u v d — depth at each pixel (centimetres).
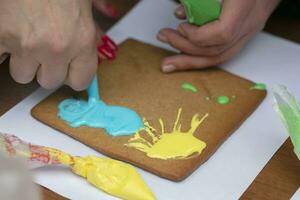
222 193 54
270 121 61
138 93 63
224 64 68
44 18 54
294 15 75
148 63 67
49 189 54
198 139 57
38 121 60
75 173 55
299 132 54
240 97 63
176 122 59
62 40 54
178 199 53
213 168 56
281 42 71
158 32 69
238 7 62
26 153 53
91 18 56
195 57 66
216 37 63
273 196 54
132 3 78
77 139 58
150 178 54
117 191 53
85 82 58
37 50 54
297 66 68
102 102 61
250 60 69
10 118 61
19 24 54
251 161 57
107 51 68
